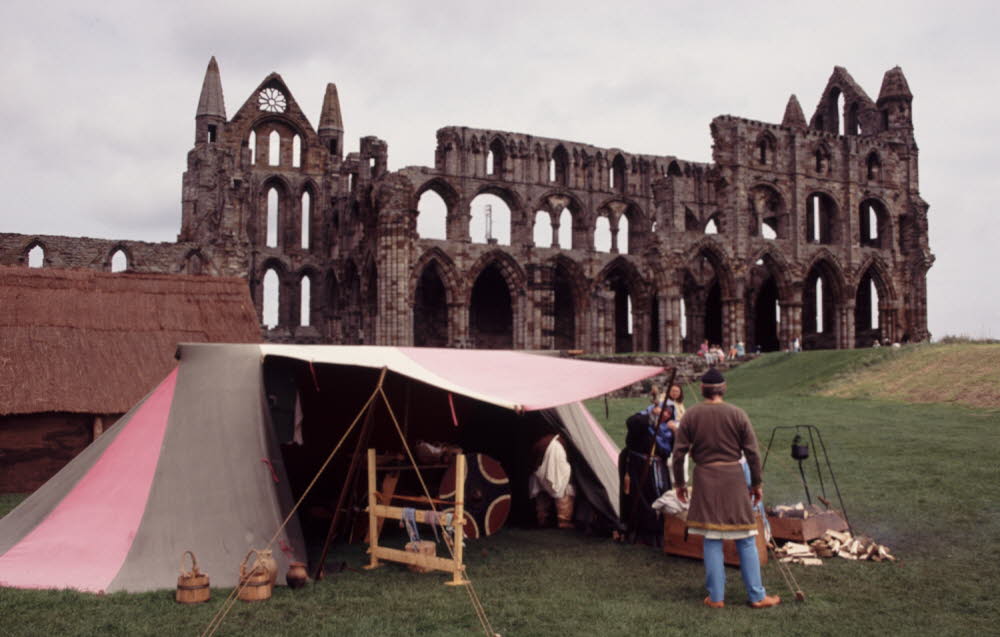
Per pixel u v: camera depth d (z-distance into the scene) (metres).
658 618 9.05
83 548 10.61
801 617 9.05
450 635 8.45
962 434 23.19
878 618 8.98
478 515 13.54
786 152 66.00
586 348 66.06
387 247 57.72
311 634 8.47
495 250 62.41
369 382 16.41
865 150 69.12
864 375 38.72
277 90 78.56
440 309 69.06
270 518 11.16
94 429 18.27
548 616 9.16
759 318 78.81
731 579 10.81
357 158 73.06
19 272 20.16
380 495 12.88
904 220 70.94
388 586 10.50
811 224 74.38
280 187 78.06
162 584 10.13
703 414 9.77
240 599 9.71
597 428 15.98
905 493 15.63
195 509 10.98
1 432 17.47
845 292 67.31
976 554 11.66
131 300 20.92
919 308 69.81
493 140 65.88
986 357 35.31
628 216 73.31
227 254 60.84
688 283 73.00
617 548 12.80
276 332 75.00
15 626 8.52
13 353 18.27
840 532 12.42
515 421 15.65
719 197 64.38
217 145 68.31
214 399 11.94
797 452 12.99
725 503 9.49
